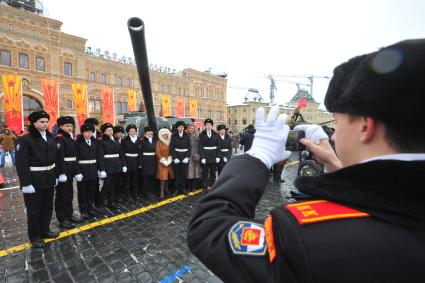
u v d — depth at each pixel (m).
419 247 0.41
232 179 0.66
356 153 0.54
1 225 4.09
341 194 0.48
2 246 3.35
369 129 0.50
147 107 5.47
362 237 0.42
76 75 21.53
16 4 19.84
